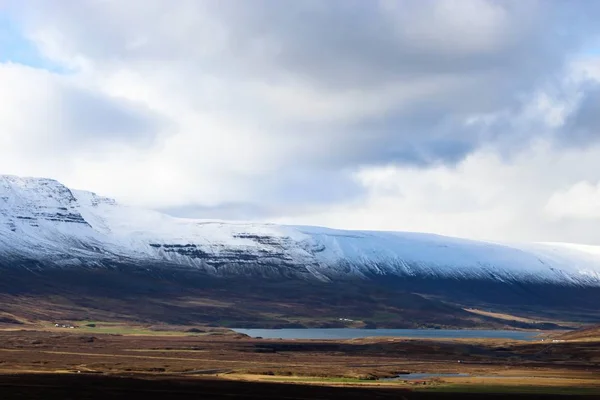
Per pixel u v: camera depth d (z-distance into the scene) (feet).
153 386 578.25
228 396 528.63
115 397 511.81
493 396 551.18
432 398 537.65
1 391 525.34
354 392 566.77
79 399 498.69
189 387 577.02
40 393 521.24
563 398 542.98
